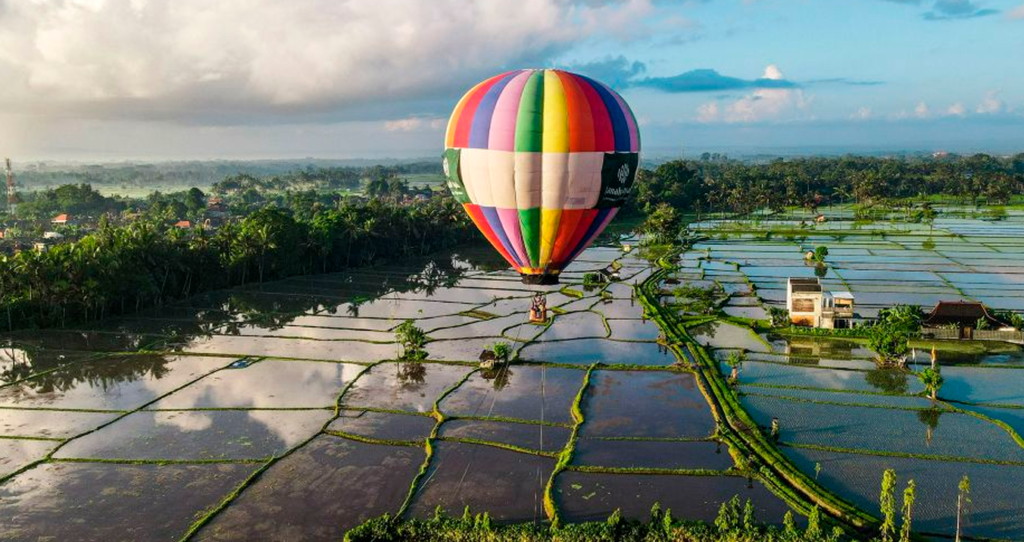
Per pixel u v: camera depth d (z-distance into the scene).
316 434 47.25
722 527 32.75
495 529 33.69
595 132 40.50
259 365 62.88
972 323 68.75
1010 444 44.53
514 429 47.59
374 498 38.78
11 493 39.66
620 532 33.47
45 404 53.69
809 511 36.44
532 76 41.78
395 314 82.81
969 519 35.69
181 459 43.66
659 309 81.00
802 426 47.69
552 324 76.25
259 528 35.84
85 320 79.25
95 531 35.72
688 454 43.62
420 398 53.88
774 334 71.62
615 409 51.12
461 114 42.81
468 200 43.69
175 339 71.81
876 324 70.31
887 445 44.50
